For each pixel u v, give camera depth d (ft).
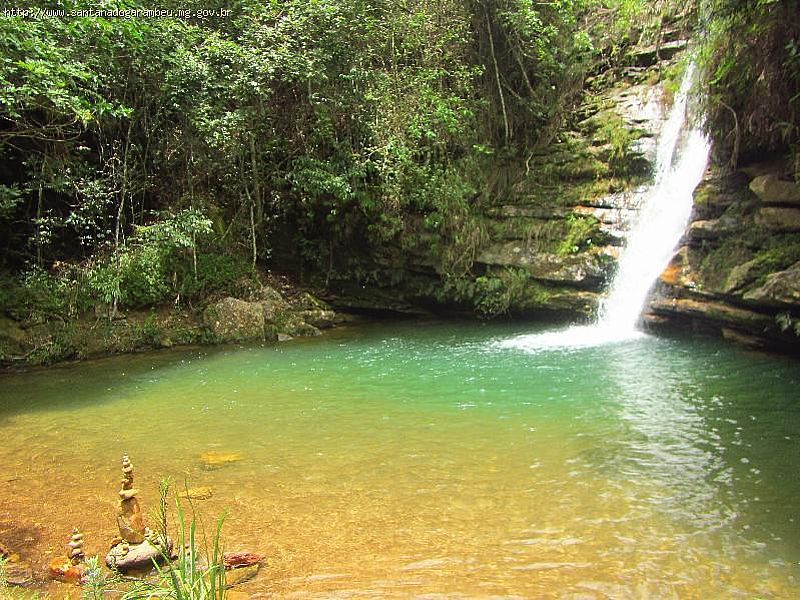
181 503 15.65
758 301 28.66
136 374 31.32
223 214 45.91
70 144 37.04
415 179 43.70
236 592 11.41
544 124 47.16
